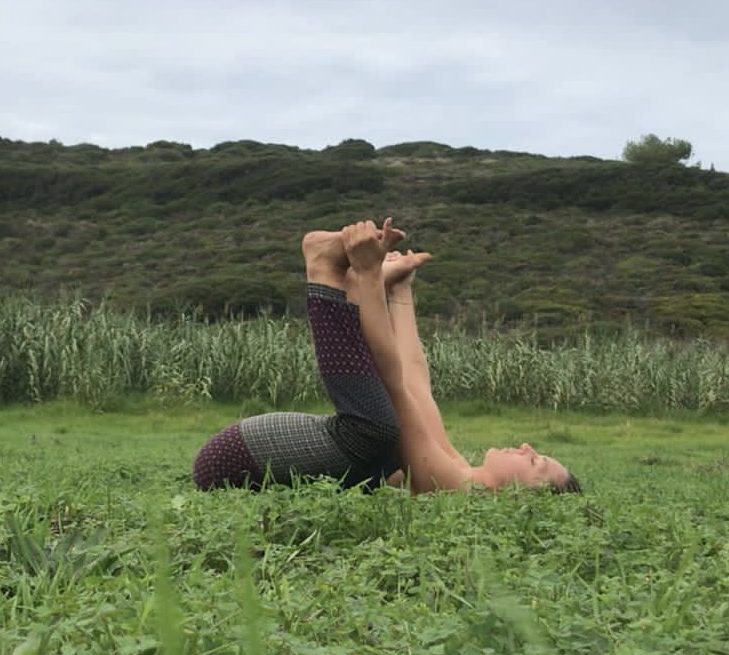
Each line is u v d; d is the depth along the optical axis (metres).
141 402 14.57
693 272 38.56
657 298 34.62
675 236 43.69
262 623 1.91
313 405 15.43
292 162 54.78
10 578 2.64
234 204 50.09
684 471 8.84
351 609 2.28
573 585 2.66
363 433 4.12
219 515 3.23
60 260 42.66
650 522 3.67
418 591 2.57
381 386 4.18
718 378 17.22
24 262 42.44
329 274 4.20
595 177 51.03
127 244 44.78
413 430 4.30
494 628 1.96
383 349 4.21
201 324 16.89
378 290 4.21
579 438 12.55
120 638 1.87
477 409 16.19
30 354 14.16
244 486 4.11
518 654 1.90
